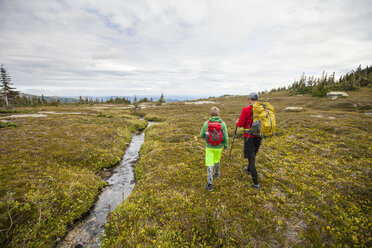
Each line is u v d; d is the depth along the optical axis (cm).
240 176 741
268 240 431
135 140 1889
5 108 4350
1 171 762
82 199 698
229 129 1780
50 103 8750
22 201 582
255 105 578
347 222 453
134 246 439
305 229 450
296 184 660
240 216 512
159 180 775
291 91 9544
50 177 771
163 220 527
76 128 1833
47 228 523
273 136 1422
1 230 429
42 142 1252
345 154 959
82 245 500
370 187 598
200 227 491
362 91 6850
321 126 1560
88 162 1082
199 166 889
